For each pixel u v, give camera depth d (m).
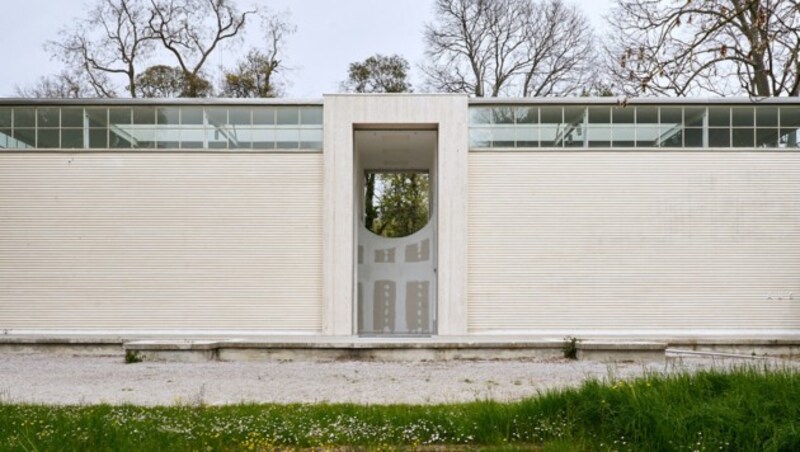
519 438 6.71
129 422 7.36
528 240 18.41
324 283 18.05
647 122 18.53
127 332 18.27
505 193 18.48
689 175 18.41
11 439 6.49
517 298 18.30
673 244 18.33
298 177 18.53
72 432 6.80
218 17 30.73
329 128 18.28
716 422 6.09
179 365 13.91
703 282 18.27
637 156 18.44
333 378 12.07
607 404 6.80
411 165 23.38
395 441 6.78
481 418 7.12
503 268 18.36
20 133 18.64
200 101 18.50
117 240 18.45
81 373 12.76
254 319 18.30
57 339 16.33
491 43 30.97
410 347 14.80
